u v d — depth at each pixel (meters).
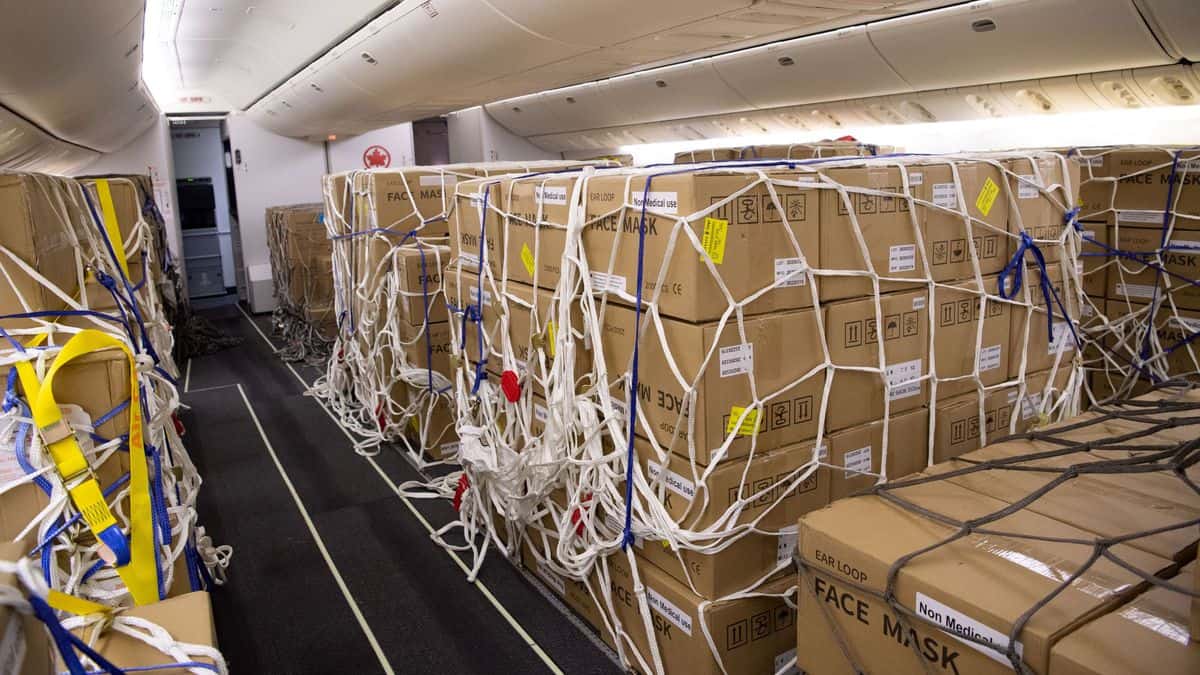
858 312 1.86
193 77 7.39
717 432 1.70
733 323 1.68
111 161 7.93
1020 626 1.09
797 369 1.80
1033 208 2.17
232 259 10.27
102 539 1.49
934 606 1.21
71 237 1.96
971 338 2.09
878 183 1.85
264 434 4.39
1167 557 1.26
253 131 8.47
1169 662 1.01
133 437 1.57
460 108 6.02
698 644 1.80
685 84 5.43
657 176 1.69
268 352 6.66
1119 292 2.94
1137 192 2.86
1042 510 1.44
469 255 2.69
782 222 1.71
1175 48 3.16
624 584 2.10
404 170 3.78
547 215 2.12
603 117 6.74
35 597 0.77
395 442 4.12
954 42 3.76
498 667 2.21
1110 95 3.75
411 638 2.37
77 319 1.86
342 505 3.37
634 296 1.81
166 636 1.26
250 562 2.88
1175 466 1.28
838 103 4.89
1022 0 3.32
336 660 2.28
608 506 1.95
